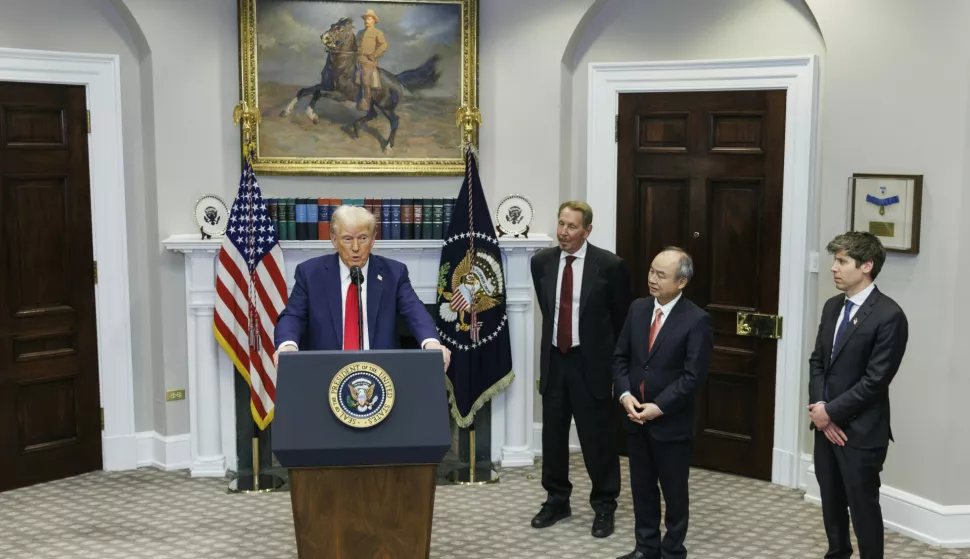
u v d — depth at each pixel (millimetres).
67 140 5531
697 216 5742
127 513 5121
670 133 5785
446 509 5172
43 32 5387
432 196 5980
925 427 4695
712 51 5613
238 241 5418
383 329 3727
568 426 4855
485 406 5918
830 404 3922
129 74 5645
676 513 4176
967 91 4422
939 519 4629
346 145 5816
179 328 5789
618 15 5828
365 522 3055
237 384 5738
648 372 4133
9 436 5492
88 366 5750
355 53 5742
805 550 4586
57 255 5582
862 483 3916
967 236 4488
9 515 5098
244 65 5648
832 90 5051
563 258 4773
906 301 4738
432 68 5816
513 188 5961
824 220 5152
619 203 5957
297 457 2914
